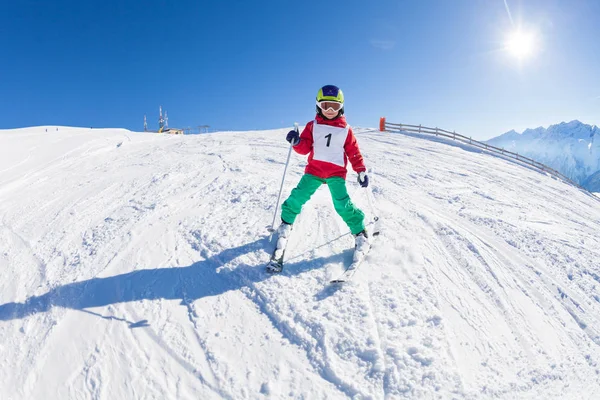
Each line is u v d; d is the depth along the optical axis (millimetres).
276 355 2186
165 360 2176
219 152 8992
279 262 2975
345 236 3539
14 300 2809
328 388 1969
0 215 4816
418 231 3713
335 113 3201
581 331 2607
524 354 2299
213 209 4406
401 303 2582
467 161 11664
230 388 1984
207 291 2781
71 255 3480
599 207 8781
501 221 4477
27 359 2225
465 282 2957
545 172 15586
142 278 2975
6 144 9938
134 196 5234
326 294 2686
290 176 6246
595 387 2115
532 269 3324
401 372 2041
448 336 2330
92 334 2395
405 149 13078
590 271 3414
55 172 7332
